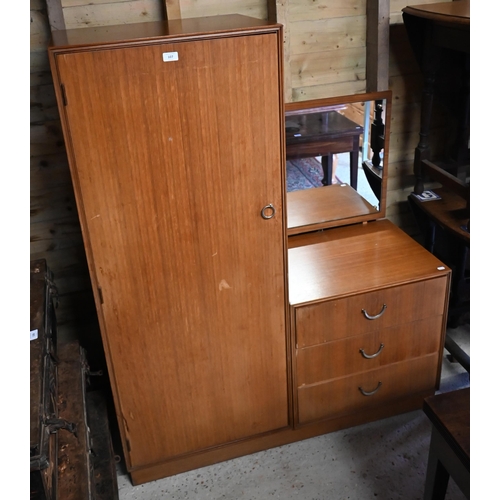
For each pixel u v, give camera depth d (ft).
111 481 5.87
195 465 6.99
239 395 6.70
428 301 6.89
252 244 5.89
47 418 4.42
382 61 7.47
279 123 5.41
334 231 7.97
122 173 5.22
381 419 7.57
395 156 8.44
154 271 5.73
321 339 6.64
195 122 5.18
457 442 4.91
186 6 6.73
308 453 7.14
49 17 6.20
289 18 7.09
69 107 4.86
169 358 6.21
